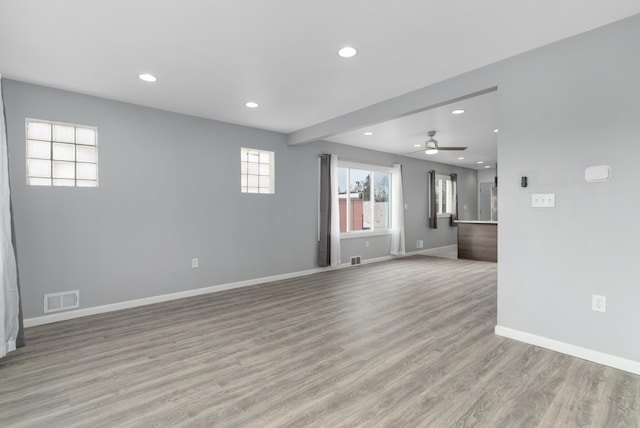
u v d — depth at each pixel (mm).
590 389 2088
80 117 3648
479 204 10859
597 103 2398
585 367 2363
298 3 2062
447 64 2941
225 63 2906
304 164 5871
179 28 2346
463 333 3051
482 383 2176
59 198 3531
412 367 2408
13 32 2381
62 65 2945
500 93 2887
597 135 2402
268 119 4699
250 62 2889
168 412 1897
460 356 2574
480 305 3949
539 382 2180
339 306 3947
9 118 3258
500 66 2883
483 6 2107
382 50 2676
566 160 2547
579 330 2512
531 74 2707
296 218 5742
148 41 2527
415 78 3238
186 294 4438
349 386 2160
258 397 2041
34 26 2303
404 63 2912
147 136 4121
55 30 2361
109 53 2721
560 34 2469
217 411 1901
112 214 3863
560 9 2146
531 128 2721
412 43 2570
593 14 2211
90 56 2770
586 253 2469
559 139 2578
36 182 3502
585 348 2482
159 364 2490
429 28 2361
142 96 3754
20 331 2811
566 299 2570
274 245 5430
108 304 3826
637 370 2254
